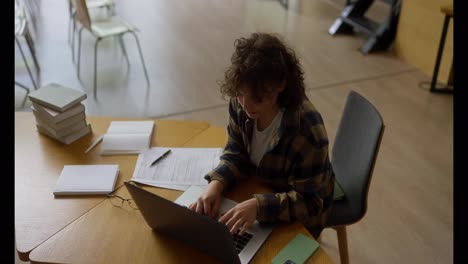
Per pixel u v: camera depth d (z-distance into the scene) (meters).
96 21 3.83
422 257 2.24
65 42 4.54
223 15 5.49
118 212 1.38
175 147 1.70
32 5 5.32
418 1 4.09
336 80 4.00
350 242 2.33
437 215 2.51
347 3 5.14
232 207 1.40
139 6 5.66
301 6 5.85
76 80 3.86
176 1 5.92
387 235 2.38
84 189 1.46
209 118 3.40
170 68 4.14
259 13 5.58
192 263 1.21
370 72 4.17
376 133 1.58
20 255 1.25
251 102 1.25
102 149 1.67
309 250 1.24
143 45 4.57
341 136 1.86
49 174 1.55
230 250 1.12
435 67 3.71
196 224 1.12
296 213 1.33
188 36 4.85
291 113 1.33
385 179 2.78
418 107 3.58
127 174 1.55
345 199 1.78
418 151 3.04
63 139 1.71
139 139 1.72
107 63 4.18
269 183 1.50
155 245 1.27
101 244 1.27
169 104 3.58
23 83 3.76
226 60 4.34
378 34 4.52
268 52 1.21
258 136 1.46
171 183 1.51
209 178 1.48
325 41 4.81
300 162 1.35
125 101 3.59
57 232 1.31
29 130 1.79
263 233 1.30
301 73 1.30
